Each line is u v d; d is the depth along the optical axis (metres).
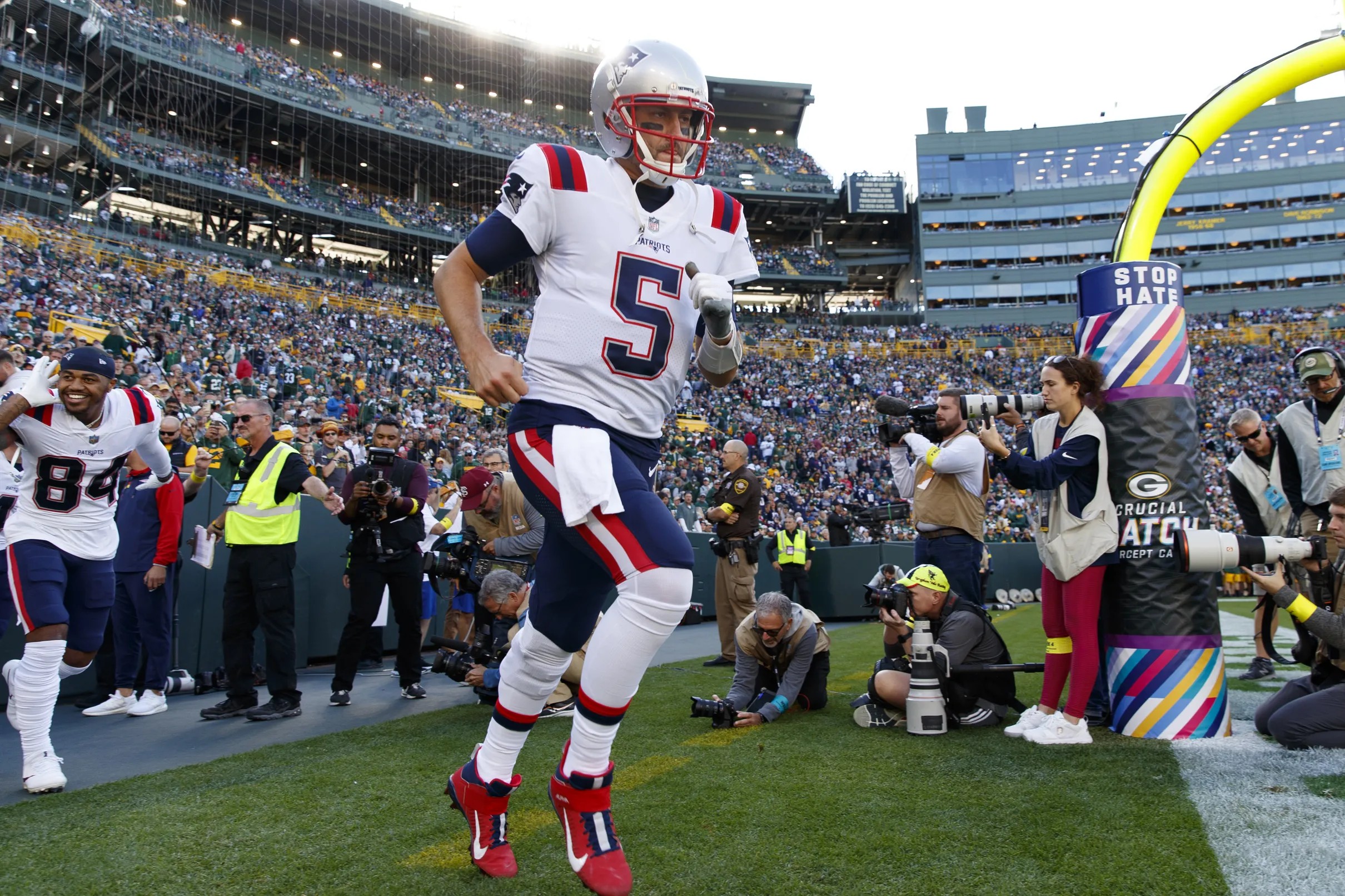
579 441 1.71
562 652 1.91
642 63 1.80
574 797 1.77
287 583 4.37
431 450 13.45
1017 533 17.31
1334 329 38.69
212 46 31.58
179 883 1.99
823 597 12.12
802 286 46.41
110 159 27.77
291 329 21.89
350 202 34.84
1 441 3.06
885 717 3.78
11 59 25.97
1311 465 4.55
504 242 1.74
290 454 4.40
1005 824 2.31
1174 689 3.38
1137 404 3.46
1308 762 2.90
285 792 2.75
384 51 39.12
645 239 1.82
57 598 3.07
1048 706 3.55
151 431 3.66
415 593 4.82
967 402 3.76
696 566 10.92
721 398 28.50
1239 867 1.96
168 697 5.18
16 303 14.52
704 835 2.27
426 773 3.00
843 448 26.75
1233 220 44.94
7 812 2.58
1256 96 3.81
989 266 46.38
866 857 2.09
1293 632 7.91
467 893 1.91
